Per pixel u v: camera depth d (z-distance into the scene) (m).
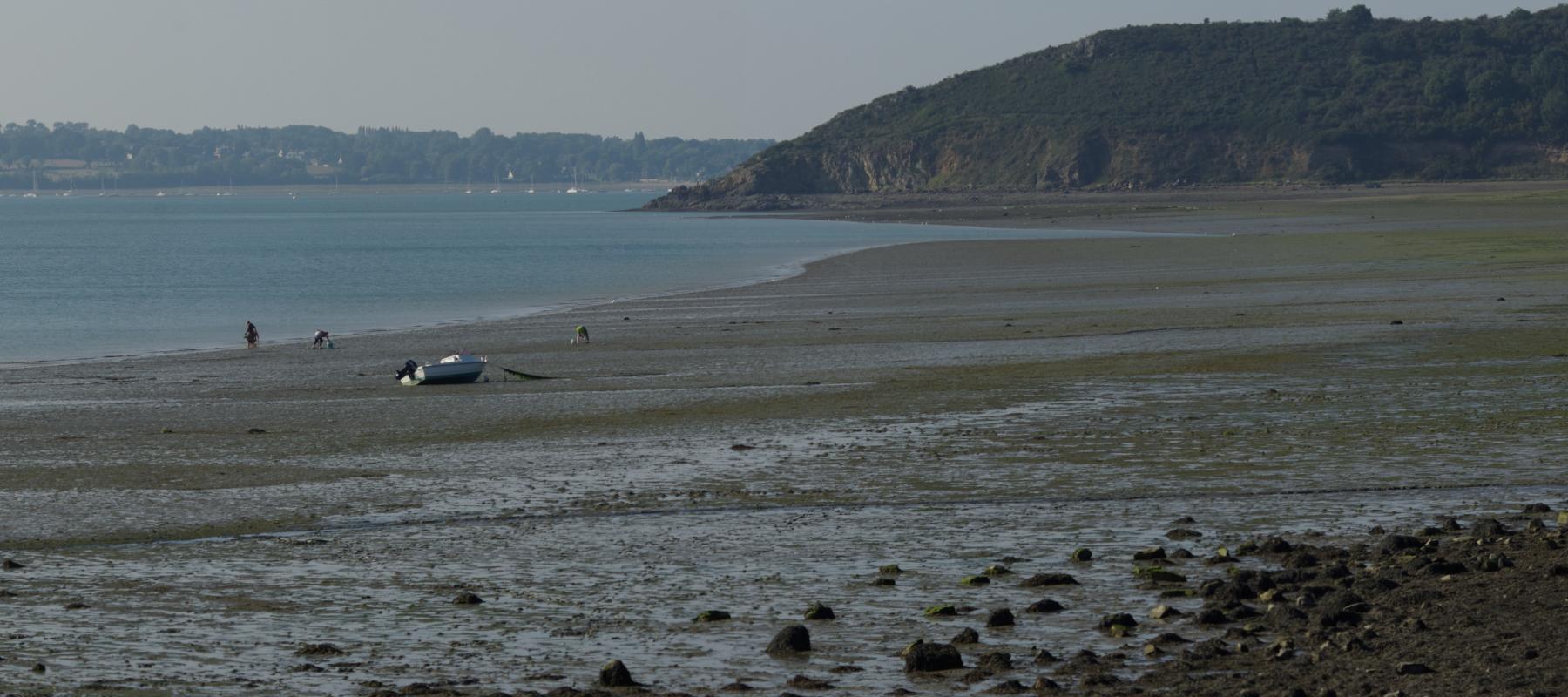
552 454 27.75
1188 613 15.05
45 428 33.44
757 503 22.28
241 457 28.33
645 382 39.91
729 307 67.44
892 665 13.70
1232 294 63.97
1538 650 12.59
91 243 168.50
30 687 13.44
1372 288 63.56
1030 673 13.24
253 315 73.19
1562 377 33.53
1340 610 14.09
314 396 39.03
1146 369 38.25
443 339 56.72
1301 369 37.03
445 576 17.84
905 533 19.77
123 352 56.47
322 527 21.25
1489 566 15.66
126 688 13.41
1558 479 22.14
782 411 32.69
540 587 17.14
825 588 16.77
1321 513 20.25
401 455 28.22
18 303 82.38
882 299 68.69
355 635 15.19
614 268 106.25
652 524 20.86
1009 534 19.53
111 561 19.08
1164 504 21.41
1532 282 62.91
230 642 14.97
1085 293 68.25
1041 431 28.70
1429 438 26.20
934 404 32.94
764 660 13.94
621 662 13.52
